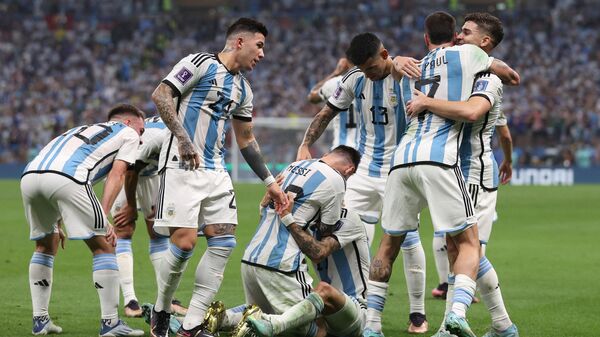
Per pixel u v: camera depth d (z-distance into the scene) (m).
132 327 19.61
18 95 104.00
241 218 46.78
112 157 18.72
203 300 17.61
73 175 17.98
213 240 17.69
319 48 110.44
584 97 98.12
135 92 105.94
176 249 17.38
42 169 18.06
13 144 94.38
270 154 82.88
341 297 17.31
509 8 116.69
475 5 119.12
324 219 18.33
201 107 17.52
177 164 17.45
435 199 16.78
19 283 25.70
